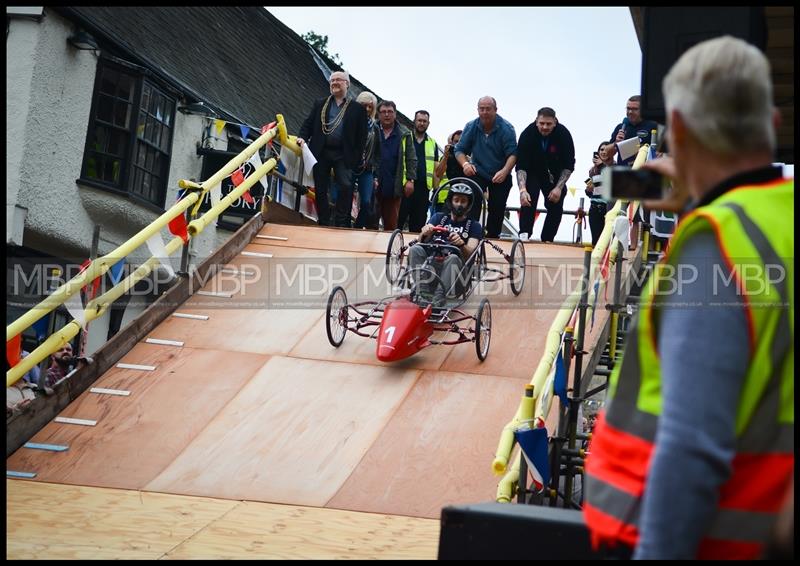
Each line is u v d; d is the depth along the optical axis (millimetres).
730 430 2271
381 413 9594
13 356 9141
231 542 7059
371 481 8508
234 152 21000
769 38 5461
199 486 8445
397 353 10164
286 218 14891
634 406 2625
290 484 8469
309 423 9445
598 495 2623
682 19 4055
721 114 2494
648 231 12695
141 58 17734
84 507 7824
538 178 14320
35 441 9180
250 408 9727
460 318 10906
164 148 18688
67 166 16281
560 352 8320
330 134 15109
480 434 9188
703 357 2316
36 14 15414
